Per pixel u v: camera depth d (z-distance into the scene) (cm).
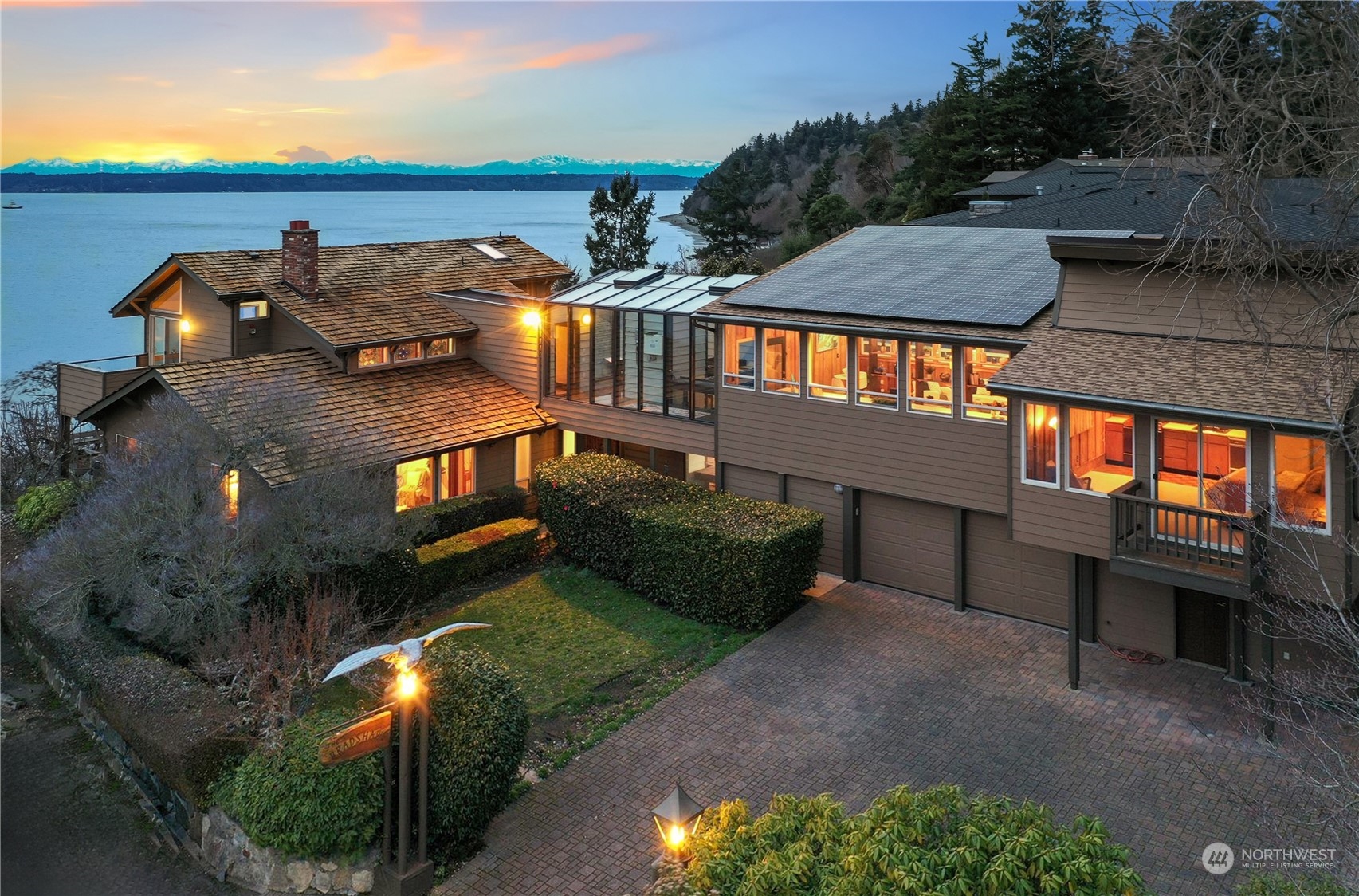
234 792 1416
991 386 1728
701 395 2434
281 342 2755
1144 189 2930
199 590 1792
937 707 1717
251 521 1814
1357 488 1484
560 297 2675
